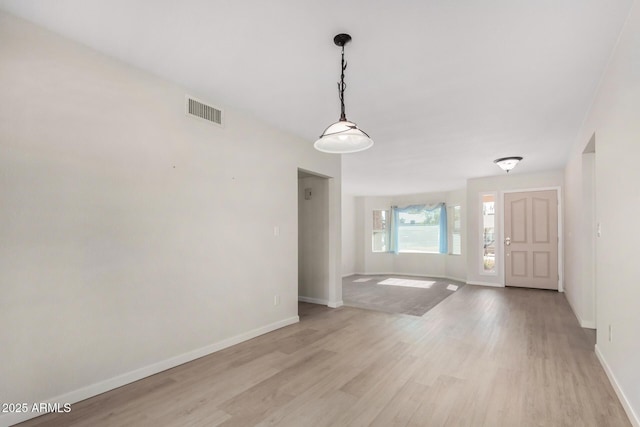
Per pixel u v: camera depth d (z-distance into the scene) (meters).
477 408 2.13
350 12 1.85
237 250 3.37
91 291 2.25
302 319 4.31
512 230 6.82
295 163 4.21
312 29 2.02
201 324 2.99
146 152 2.60
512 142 4.34
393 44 2.16
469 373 2.66
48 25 2.04
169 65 2.51
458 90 2.83
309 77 2.67
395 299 5.74
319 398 2.26
